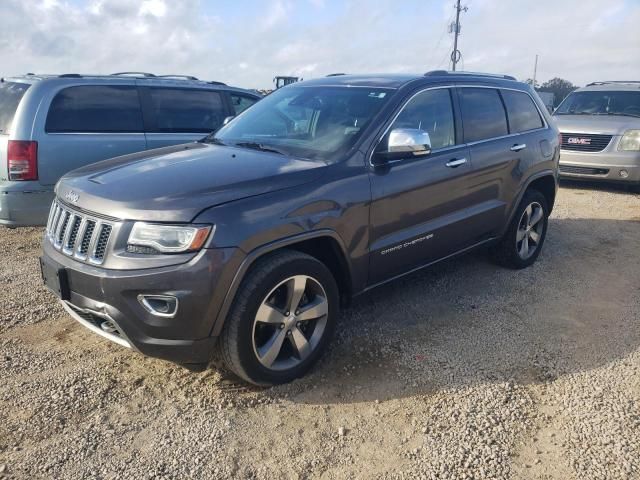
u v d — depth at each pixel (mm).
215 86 7312
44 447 2789
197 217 2859
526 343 3957
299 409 3146
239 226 2934
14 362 3564
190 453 2775
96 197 3076
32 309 4352
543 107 5750
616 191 9836
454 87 4570
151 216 2855
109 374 3451
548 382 3457
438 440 2895
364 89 4246
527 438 2926
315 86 4602
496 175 4809
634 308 4613
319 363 3617
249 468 2686
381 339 3965
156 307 2877
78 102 5961
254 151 3848
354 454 2793
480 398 3264
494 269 5477
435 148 4277
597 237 6742
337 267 3678
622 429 2990
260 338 3225
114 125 6203
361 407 3176
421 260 4254
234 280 2926
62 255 3180
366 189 3602
